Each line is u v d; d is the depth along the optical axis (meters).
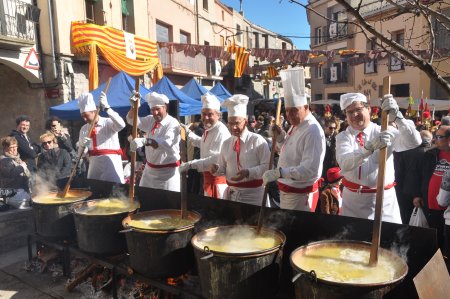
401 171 4.20
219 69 20.22
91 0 10.92
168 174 4.45
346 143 2.91
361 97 2.87
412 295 2.38
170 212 3.37
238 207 3.19
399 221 3.01
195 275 3.03
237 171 3.57
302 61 10.74
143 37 12.18
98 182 4.38
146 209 3.87
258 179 3.55
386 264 2.14
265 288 2.30
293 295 2.88
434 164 3.82
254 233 2.81
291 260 2.08
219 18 21.83
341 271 2.05
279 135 3.48
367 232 2.56
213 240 2.70
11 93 9.84
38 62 9.38
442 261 2.16
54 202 3.71
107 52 9.89
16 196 4.90
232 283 2.25
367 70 21.59
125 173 6.19
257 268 2.25
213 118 3.99
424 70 1.64
